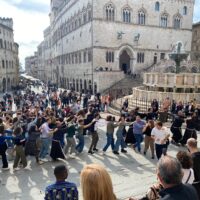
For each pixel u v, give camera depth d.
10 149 15.72
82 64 66.50
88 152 14.98
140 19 63.03
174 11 66.50
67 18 78.81
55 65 102.88
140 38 63.06
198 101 27.36
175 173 3.63
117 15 60.00
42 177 11.53
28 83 83.12
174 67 55.69
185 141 16.02
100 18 58.03
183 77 28.66
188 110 21.47
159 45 65.69
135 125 14.93
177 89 29.34
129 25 61.44
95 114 18.27
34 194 9.88
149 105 27.36
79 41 67.94
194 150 7.00
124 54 65.75
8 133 15.00
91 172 3.21
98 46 58.62
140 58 63.91
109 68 60.59
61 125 13.64
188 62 59.38
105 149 14.72
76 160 13.78
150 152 15.16
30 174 11.88
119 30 60.50
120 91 51.88
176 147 16.05
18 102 33.66
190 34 69.50
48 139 13.59
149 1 63.22
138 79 56.75
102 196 3.13
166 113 20.64
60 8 87.81
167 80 29.28
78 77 70.19
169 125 21.23
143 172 12.07
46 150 13.70
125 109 25.64
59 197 4.97
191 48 76.44
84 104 32.59
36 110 19.55
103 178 3.20
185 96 27.25
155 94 28.56
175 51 33.06
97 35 58.31
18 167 12.74
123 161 13.63
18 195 9.81
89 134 19.59
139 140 14.98
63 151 15.03
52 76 111.19
